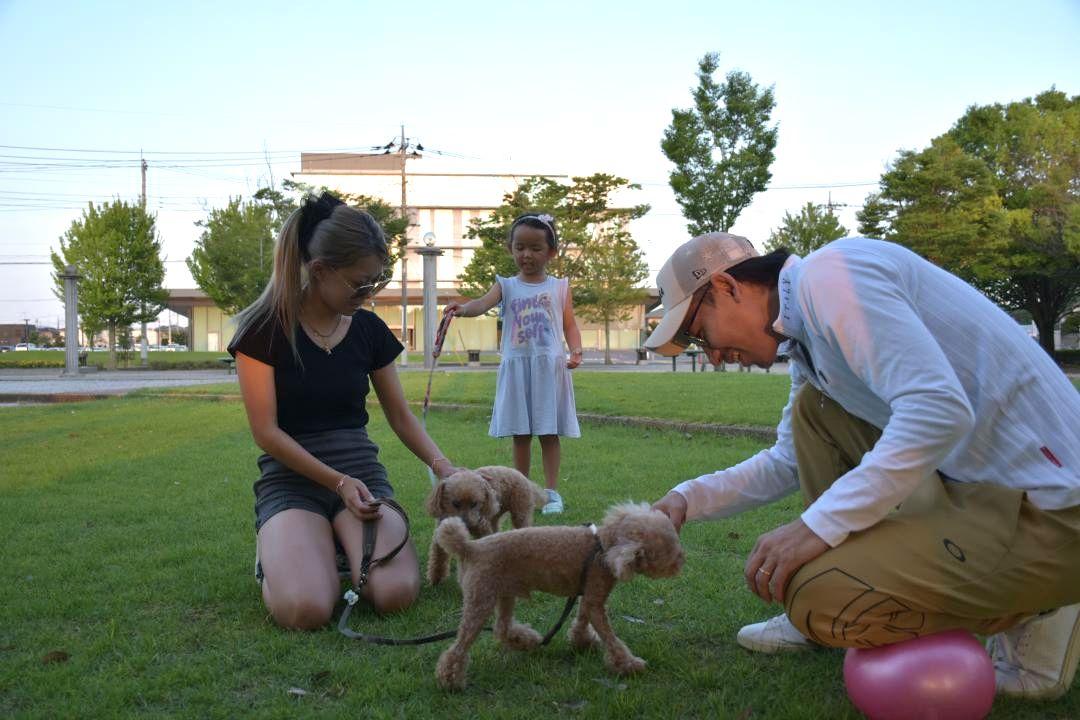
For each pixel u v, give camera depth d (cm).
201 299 6166
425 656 298
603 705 252
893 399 212
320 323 379
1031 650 250
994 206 3159
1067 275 3266
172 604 354
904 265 232
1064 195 3055
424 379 1747
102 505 561
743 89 2831
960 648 218
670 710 251
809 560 224
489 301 556
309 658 295
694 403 1021
